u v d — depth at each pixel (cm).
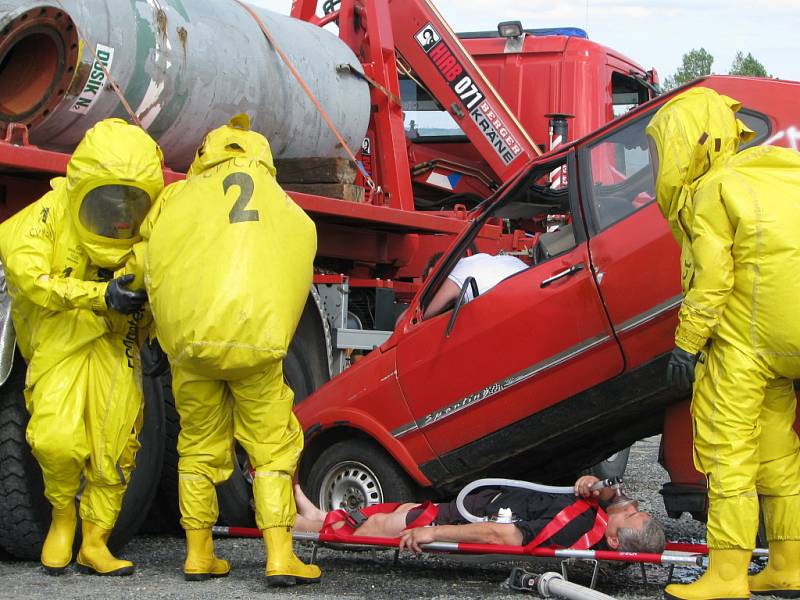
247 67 744
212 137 530
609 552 522
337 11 964
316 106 812
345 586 551
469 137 1056
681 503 578
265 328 496
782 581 514
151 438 629
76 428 537
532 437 616
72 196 525
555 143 1037
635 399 583
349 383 673
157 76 671
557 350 597
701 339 488
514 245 974
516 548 538
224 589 527
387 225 866
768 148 501
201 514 546
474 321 625
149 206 532
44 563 555
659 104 595
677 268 557
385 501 659
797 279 480
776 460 514
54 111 617
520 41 1122
